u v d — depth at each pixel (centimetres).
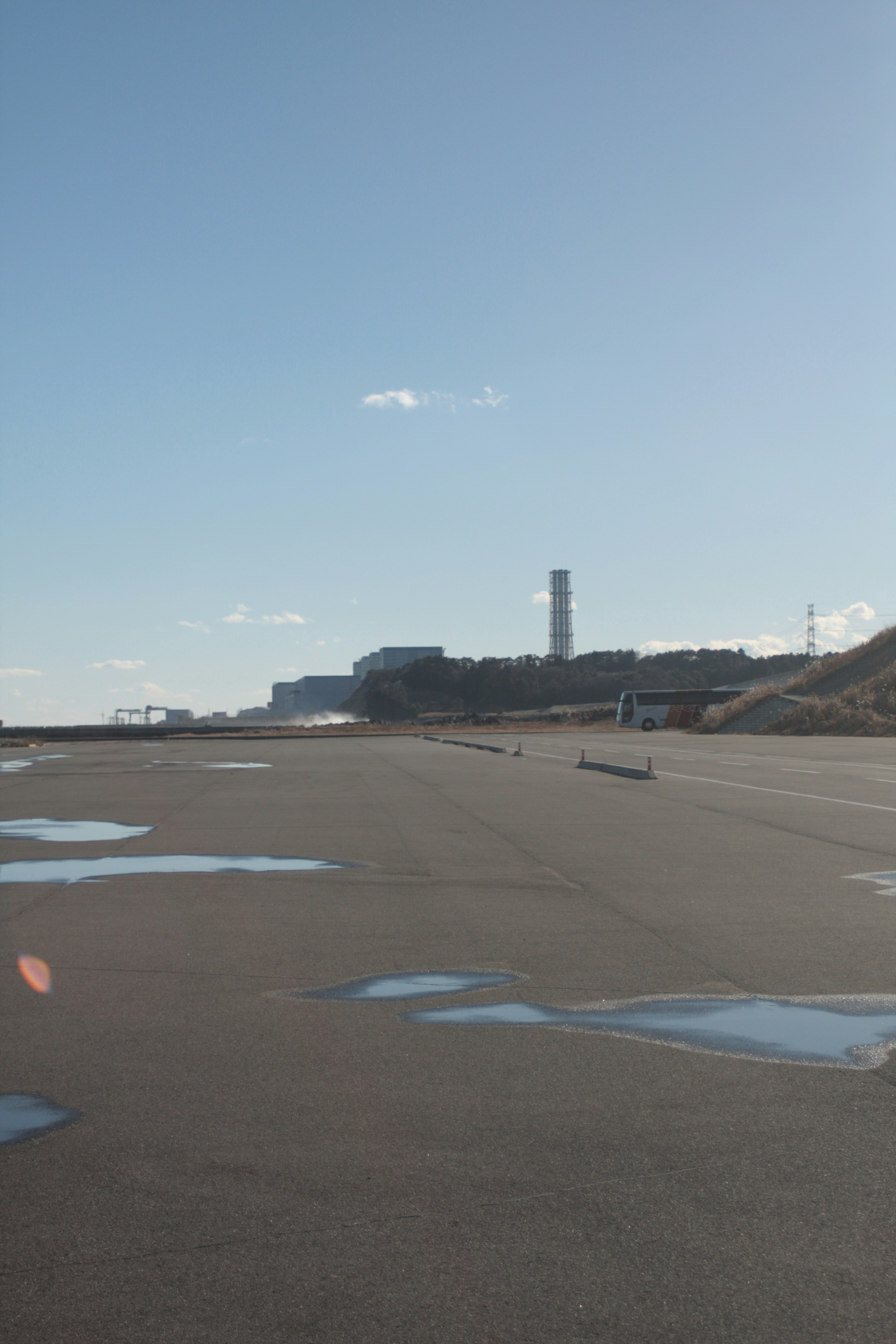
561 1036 621
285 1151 461
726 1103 510
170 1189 426
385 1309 343
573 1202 411
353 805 2034
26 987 745
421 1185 427
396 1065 572
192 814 1927
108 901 1076
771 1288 351
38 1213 409
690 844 1420
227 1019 664
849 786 2320
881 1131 475
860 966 770
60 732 11550
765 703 7438
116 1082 550
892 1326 331
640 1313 339
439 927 929
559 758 3800
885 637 7425
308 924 950
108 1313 343
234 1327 336
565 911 985
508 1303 346
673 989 719
